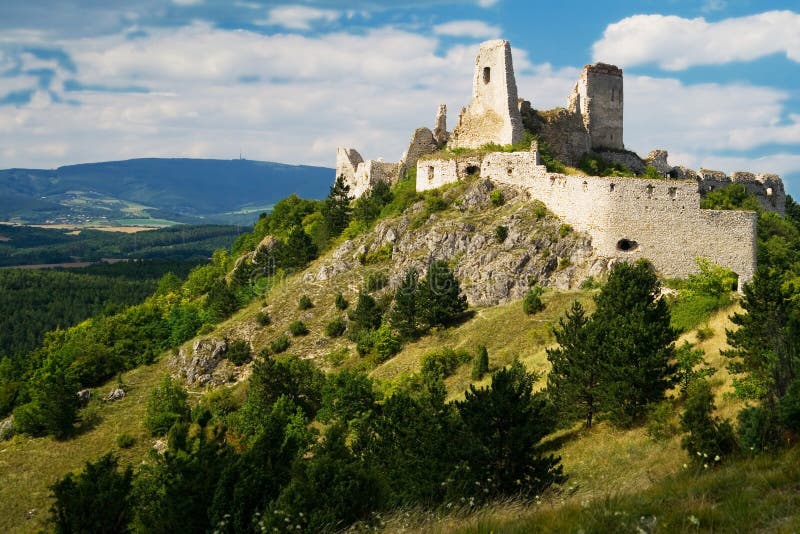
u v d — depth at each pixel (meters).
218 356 88.25
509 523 25.11
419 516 29.70
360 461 42.25
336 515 31.78
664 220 78.19
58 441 78.44
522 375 56.22
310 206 132.88
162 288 145.88
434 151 109.19
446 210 91.12
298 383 72.56
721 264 78.19
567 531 23.12
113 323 109.62
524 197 88.19
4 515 65.56
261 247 120.56
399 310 78.00
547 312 73.62
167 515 35.97
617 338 48.50
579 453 46.03
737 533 21.50
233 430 68.94
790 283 51.66
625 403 47.75
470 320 77.19
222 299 101.81
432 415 41.50
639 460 41.28
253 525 33.72
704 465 30.03
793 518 21.52
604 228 78.94
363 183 117.25
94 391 90.62
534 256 81.00
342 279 92.06
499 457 37.12
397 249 90.62
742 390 43.31
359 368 75.56
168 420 76.81
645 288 53.84
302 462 37.06
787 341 38.03
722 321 58.59
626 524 23.00
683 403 47.38
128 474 41.69
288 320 89.38
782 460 28.19
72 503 39.69
